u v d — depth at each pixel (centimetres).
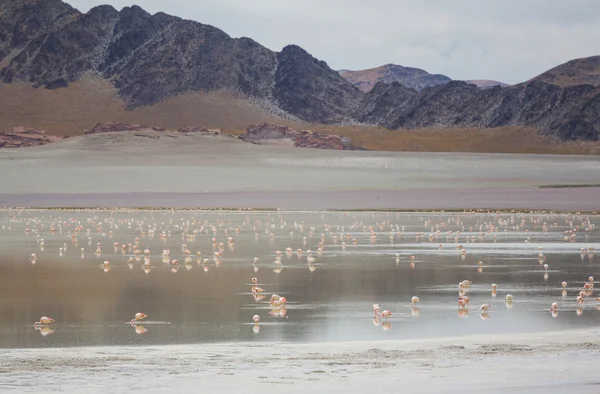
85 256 4228
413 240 5225
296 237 5484
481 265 3756
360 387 1585
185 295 2858
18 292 2927
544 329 2206
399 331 2192
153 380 1639
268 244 4959
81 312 2506
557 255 4250
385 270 3588
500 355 1858
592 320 2344
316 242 5109
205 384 1608
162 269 3647
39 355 1883
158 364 1781
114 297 2812
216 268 3684
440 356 1852
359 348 1955
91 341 2067
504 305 2628
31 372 1706
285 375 1678
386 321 2344
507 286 3069
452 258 4100
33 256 4038
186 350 1941
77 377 1662
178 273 3500
